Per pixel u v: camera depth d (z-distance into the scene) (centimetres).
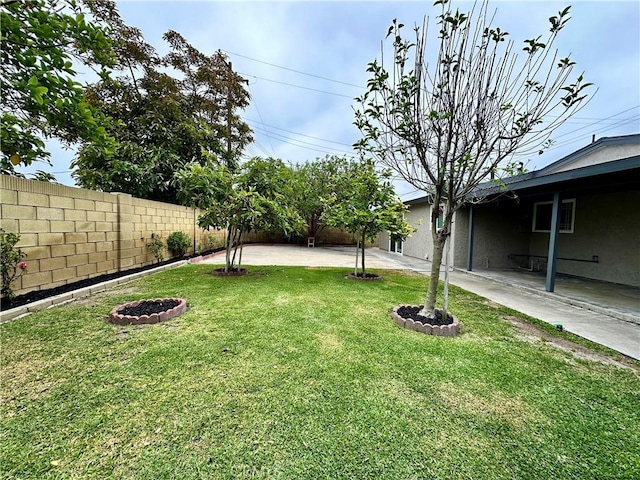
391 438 166
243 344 279
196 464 145
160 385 208
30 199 392
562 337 330
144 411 180
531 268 867
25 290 386
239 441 160
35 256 401
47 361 236
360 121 340
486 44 296
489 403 201
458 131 306
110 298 423
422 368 245
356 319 362
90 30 314
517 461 153
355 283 596
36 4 283
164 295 450
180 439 160
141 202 679
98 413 177
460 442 165
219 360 246
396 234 623
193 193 609
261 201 591
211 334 300
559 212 543
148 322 327
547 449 162
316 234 1770
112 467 141
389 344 290
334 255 1213
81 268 490
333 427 173
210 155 629
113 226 576
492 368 249
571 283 652
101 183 900
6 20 252
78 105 313
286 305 411
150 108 993
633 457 158
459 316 396
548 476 145
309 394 204
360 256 1211
